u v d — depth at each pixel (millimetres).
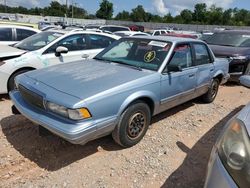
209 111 5695
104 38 7293
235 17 82562
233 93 7520
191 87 5031
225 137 2244
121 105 3520
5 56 5812
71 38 6633
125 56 4664
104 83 3549
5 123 4473
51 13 83938
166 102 4398
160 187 3180
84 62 4586
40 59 5996
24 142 3906
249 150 1941
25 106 3625
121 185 3160
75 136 3076
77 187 3074
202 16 82062
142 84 3801
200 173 3480
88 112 3162
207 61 5633
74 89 3363
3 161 3426
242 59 8211
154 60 4344
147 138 4238
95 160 3596
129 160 3637
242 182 1875
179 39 4852
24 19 52000
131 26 35125
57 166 3424
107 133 3508
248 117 2287
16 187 3010
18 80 3895
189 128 4770
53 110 3244
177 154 3887
